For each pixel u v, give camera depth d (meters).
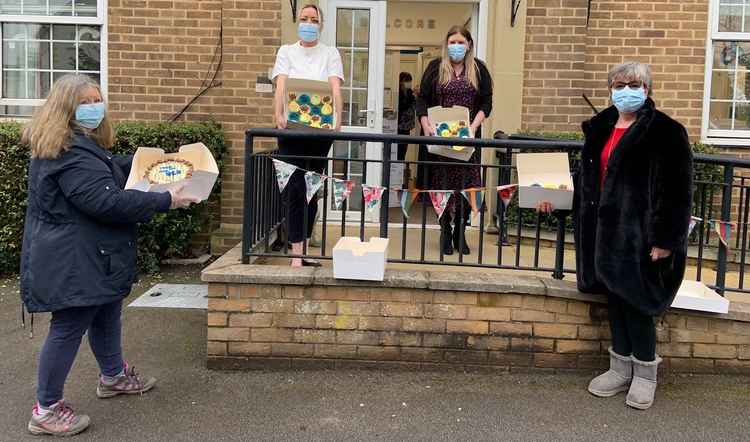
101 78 6.81
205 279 4.07
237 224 6.67
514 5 6.35
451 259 5.12
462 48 5.08
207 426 3.48
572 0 6.46
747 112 6.96
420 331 4.12
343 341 4.13
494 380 4.07
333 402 3.76
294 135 4.20
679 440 3.41
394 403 3.76
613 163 3.65
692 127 6.82
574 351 4.12
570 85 6.54
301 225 4.64
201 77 6.74
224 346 4.14
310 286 4.10
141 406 3.69
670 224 3.51
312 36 4.61
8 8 6.79
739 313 4.05
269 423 3.52
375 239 4.25
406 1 6.77
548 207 4.07
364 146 6.82
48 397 3.33
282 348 4.14
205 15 6.68
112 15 6.70
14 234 5.99
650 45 6.75
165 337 4.69
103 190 3.13
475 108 5.26
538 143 4.10
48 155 3.11
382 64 6.68
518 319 4.11
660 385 4.03
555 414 3.66
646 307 3.63
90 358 4.31
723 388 4.00
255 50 6.47
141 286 5.85
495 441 3.38
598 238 3.72
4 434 3.37
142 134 5.99
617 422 3.58
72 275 3.16
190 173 3.36
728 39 6.82
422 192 4.25
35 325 4.93
